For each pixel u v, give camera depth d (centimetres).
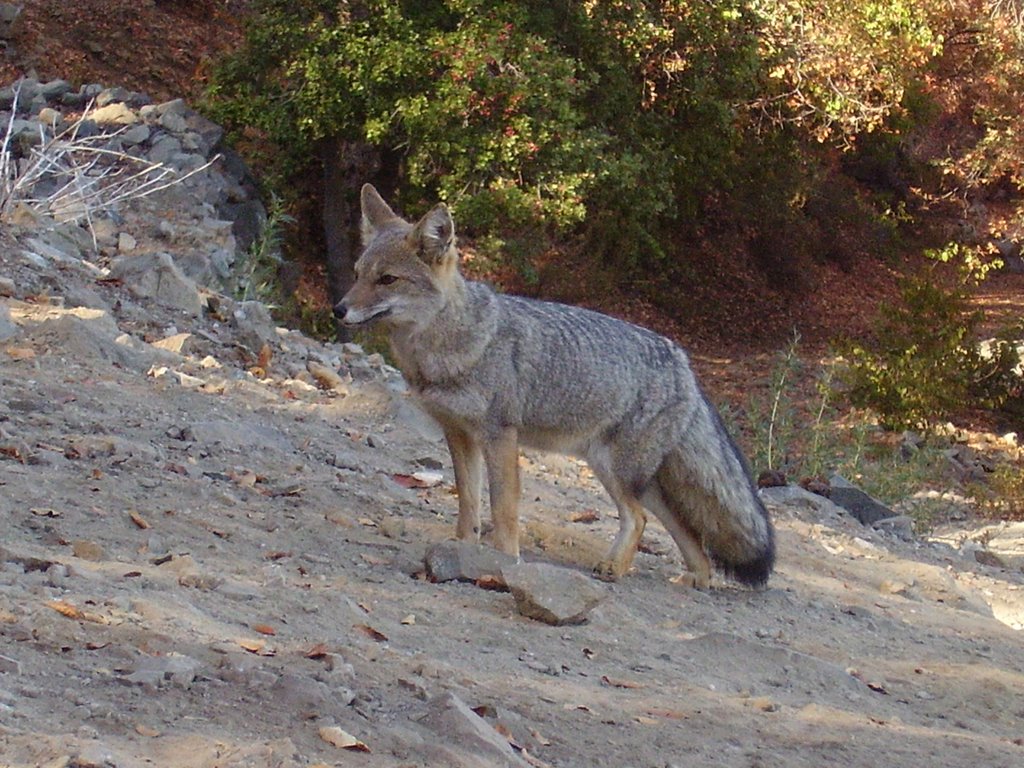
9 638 561
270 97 2811
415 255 921
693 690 742
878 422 2969
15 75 3178
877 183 5244
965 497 2550
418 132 2622
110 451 1005
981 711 833
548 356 964
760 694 776
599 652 787
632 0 2977
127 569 721
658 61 3238
